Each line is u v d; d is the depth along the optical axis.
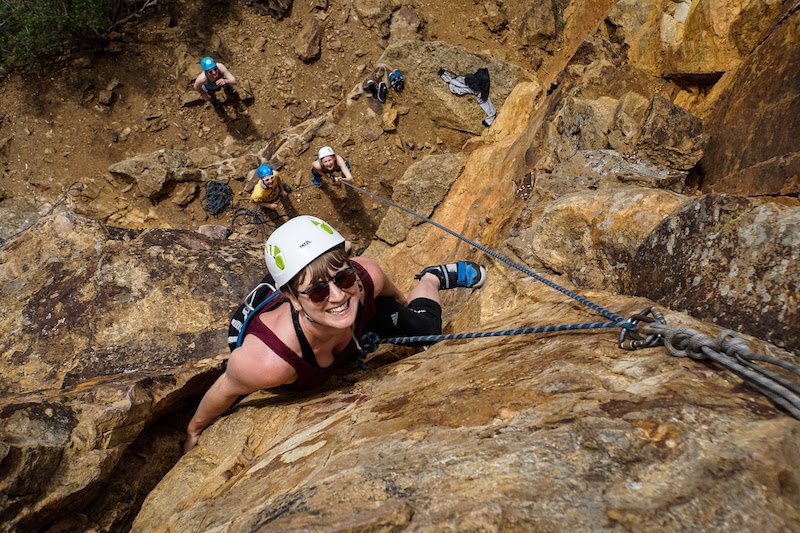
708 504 1.33
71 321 3.53
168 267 3.84
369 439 1.97
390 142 9.71
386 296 3.21
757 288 2.22
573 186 4.14
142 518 2.55
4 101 9.60
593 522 1.34
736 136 3.83
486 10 10.01
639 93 5.14
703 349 1.82
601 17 7.86
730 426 1.54
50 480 2.44
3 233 8.93
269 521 1.63
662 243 2.70
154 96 9.88
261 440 2.71
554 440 1.60
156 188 9.33
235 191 9.63
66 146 9.52
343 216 9.59
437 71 9.47
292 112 9.97
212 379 3.40
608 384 1.90
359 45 10.16
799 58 3.49
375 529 1.42
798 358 1.94
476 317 3.28
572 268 3.20
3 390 3.21
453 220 7.75
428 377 2.50
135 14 10.01
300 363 2.62
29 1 9.48
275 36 10.20
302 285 2.32
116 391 2.82
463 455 1.64
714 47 4.55
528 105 8.44
